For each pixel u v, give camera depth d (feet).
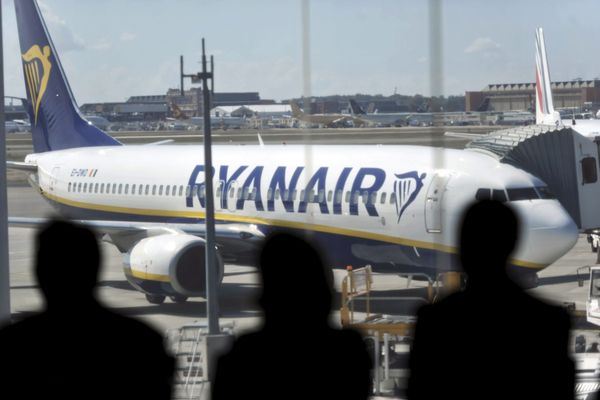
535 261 251.80
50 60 414.00
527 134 307.37
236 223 308.40
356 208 273.33
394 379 181.57
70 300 61.31
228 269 385.09
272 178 299.38
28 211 645.92
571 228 251.60
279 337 61.41
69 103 409.69
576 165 315.99
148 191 344.49
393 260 270.26
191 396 170.60
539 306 63.72
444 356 63.05
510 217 64.34
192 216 327.47
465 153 270.46
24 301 313.73
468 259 64.34
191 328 207.51
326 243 283.79
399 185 264.31
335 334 62.44
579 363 158.71
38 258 61.21
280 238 61.87
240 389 61.52
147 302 306.96
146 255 281.54
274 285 61.05
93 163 375.45
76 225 62.44
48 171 396.78
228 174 314.55
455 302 64.08
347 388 61.52
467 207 65.36
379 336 193.67
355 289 242.58
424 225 257.55
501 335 62.49
